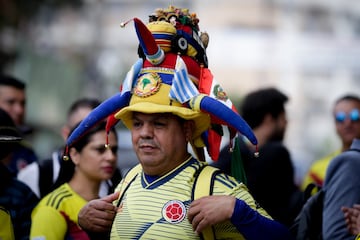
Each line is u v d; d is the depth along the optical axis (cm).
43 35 3056
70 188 573
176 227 407
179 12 439
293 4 6438
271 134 703
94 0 3650
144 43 416
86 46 3762
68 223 555
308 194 570
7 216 500
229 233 412
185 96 414
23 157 765
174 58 426
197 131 431
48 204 555
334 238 504
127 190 434
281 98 706
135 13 5844
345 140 755
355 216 495
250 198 417
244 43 6344
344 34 6506
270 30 6419
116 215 430
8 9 2220
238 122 409
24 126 789
